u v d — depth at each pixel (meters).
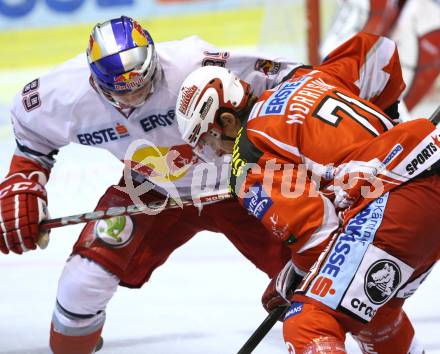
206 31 31.62
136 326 12.79
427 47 22.45
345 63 11.00
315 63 23.84
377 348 9.88
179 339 12.21
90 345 11.05
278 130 8.92
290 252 11.38
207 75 9.73
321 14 24.42
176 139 11.12
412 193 8.70
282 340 12.12
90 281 10.41
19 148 11.30
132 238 10.76
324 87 9.47
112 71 10.10
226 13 31.61
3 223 10.69
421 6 22.34
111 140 11.18
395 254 8.55
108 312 13.42
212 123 9.73
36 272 15.34
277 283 9.73
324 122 8.95
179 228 11.57
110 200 11.34
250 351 9.64
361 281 8.40
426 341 11.71
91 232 10.72
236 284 14.35
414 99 22.61
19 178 11.02
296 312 8.54
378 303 8.52
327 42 22.70
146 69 10.21
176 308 13.42
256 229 11.52
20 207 10.70
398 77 11.46
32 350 12.07
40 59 31.66
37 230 10.78
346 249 8.46
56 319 10.73
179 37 31.62
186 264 15.44
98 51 10.21
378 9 22.36
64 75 10.91
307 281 8.58
